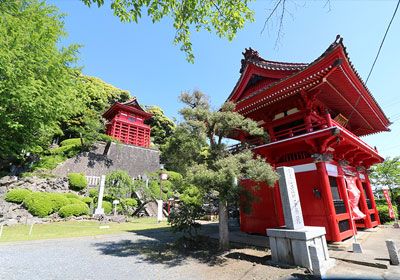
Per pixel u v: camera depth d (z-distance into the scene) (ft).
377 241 28.43
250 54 42.68
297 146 32.24
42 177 66.33
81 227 46.26
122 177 86.02
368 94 34.53
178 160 28.96
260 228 34.96
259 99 34.68
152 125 185.37
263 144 34.99
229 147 32.22
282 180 23.67
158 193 93.45
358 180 40.50
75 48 56.75
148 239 35.06
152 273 18.88
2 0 40.96
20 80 44.11
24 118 49.80
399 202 69.72
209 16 18.04
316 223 28.55
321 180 28.86
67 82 56.65
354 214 28.89
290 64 36.27
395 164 70.79
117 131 126.21
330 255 22.38
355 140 31.48
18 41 44.27
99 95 123.65
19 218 47.50
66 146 95.40
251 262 21.49
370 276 16.37
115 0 14.70
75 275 18.22
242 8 17.17
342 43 24.75
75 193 68.85
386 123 47.62
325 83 30.58
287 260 19.84
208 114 27.40
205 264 21.47
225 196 22.98
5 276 17.53
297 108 33.91
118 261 22.71
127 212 73.36
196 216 30.60
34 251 26.09
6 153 57.93
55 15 54.65
